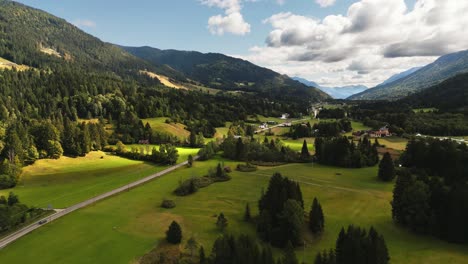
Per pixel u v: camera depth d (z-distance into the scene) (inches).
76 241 2950.3
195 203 4072.3
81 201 4119.1
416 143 5708.7
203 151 6756.9
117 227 3270.2
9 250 2795.3
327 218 3469.5
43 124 6161.4
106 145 7327.8
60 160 5920.3
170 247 2837.1
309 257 2669.8
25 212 3513.8
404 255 2674.7
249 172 5698.8
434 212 3100.4
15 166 4906.5
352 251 2381.9
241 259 2297.0
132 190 4640.8
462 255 2684.5
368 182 4835.1
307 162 6501.0
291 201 2982.3
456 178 4458.7
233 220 3481.8
